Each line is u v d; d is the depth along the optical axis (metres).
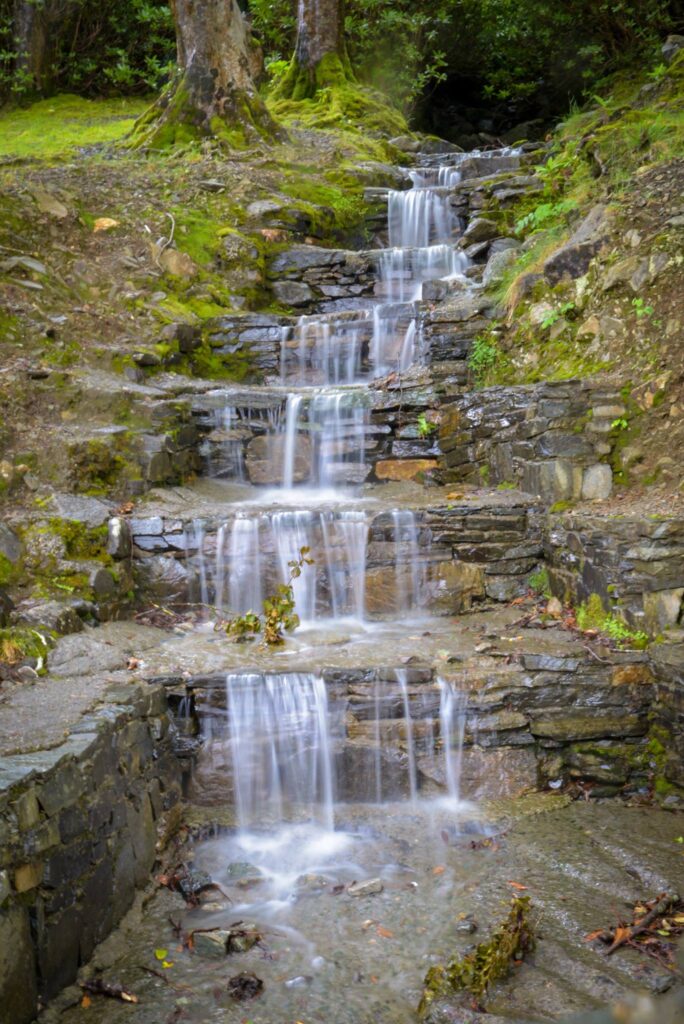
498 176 11.10
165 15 17.77
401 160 13.50
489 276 8.84
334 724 5.12
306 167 12.10
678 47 12.31
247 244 10.29
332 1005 3.58
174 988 3.66
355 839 4.79
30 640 5.08
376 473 7.64
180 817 4.87
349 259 10.30
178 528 6.38
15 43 17.80
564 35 15.72
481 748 5.20
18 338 7.86
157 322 8.84
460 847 4.68
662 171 7.93
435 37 16.61
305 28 15.12
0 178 10.17
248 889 4.37
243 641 5.79
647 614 5.52
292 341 9.07
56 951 3.53
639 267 7.32
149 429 7.19
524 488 6.92
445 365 7.88
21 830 3.29
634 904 4.15
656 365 6.86
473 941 3.93
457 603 6.40
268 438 7.69
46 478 6.60
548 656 5.32
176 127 12.48
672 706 5.11
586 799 5.17
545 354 7.71
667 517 5.62
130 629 5.86
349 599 6.41
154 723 4.75
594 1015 3.13
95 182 10.84
